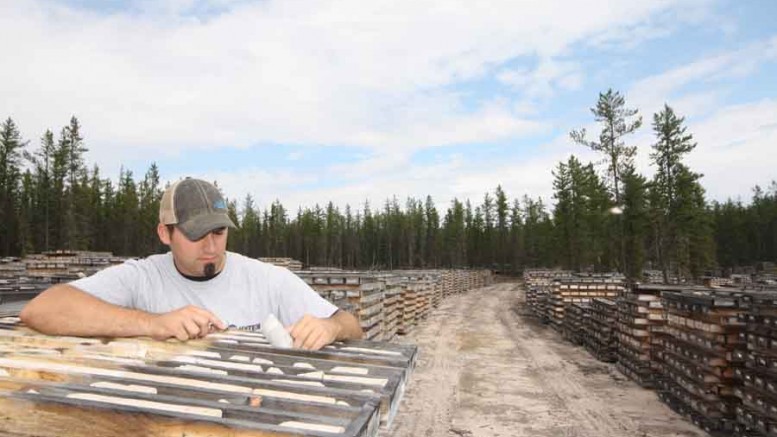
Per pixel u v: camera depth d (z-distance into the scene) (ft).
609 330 42.50
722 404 23.61
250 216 291.99
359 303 33.78
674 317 28.27
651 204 130.41
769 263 196.13
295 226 289.94
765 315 20.31
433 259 278.67
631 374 36.01
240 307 7.80
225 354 5.87
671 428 25.86
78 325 6.09
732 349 23.52
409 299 60.54
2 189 167.22
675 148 130.31
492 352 47.70
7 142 171.32
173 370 4.87
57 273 62.08
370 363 5.73
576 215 172.76
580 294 60.54
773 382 19.38
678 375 27.99
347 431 3.35
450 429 25.94
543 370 39.88
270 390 4.44
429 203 285.43
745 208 239.71
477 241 279.28
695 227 134.72
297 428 3.36
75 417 3.51
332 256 277.85
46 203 171.63
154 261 8.04
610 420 27.30
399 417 27.71
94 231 194.08
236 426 3.33
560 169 179.73
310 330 6.35
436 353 46.78
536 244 261.65
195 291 7.73
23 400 3.61
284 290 8.03
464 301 112.37
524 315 83.66
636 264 132.57
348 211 298.15
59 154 174.19
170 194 7.41
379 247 281.74
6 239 164.35
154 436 3.41
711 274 180.75
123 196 211.61
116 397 3.91
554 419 27.53
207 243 7.43
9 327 6.86
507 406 29.91
